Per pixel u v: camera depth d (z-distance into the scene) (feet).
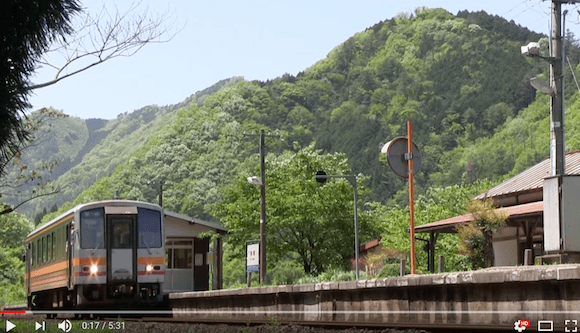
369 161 599.98
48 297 96.07
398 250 135.23
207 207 160.45
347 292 47.01
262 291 59.52
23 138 29.12
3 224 74.28
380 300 43.06
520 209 95.86
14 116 28.45
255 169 159.43
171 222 126.52
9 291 229.04
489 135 627.87
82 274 77.51
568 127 469.57
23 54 28.37
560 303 28.96
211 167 573.74
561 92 71.77
